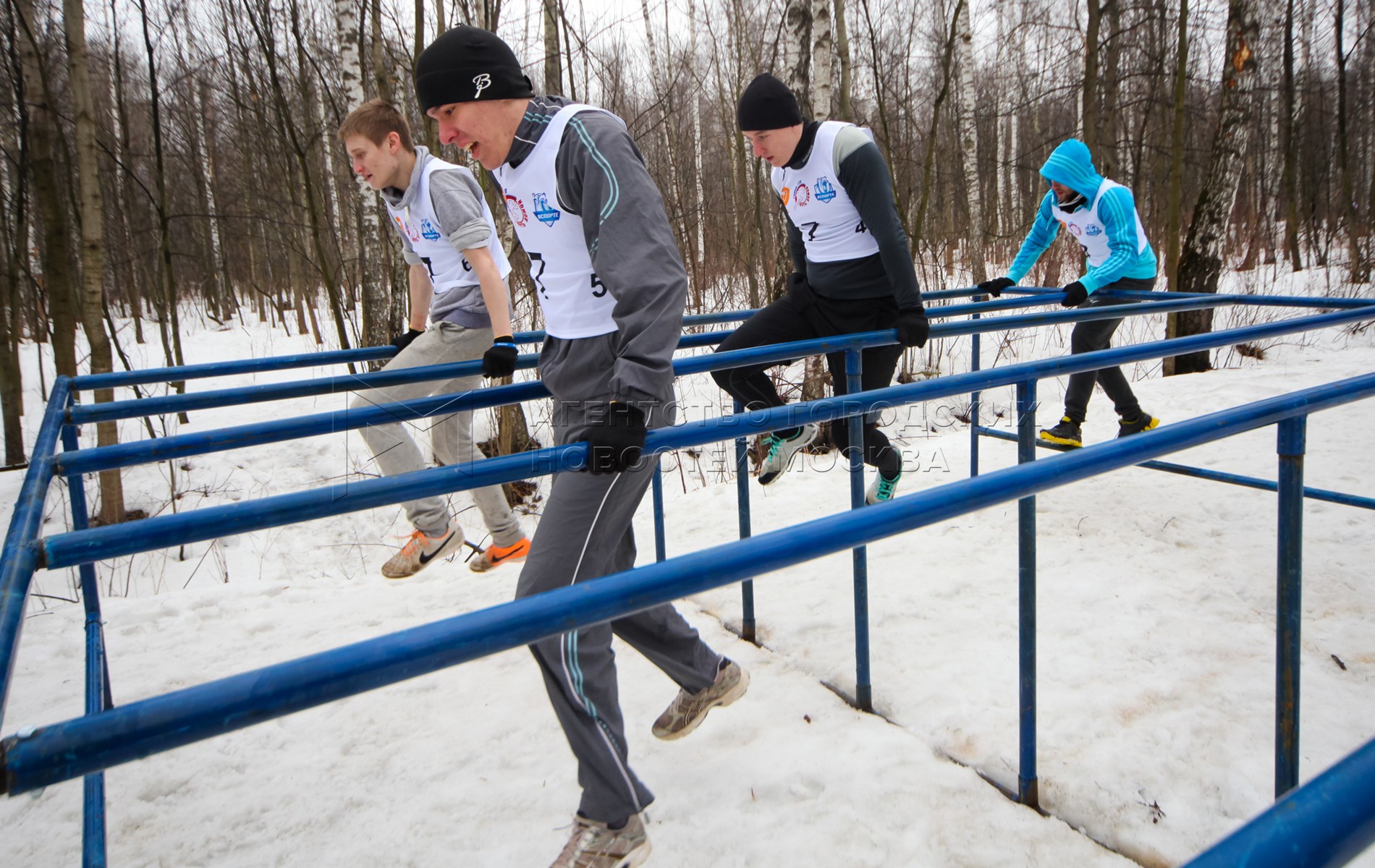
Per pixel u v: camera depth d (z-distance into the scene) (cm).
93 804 165
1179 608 304
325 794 233
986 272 1628
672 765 233
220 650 340
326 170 1448
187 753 255
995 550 370
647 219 163
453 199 270
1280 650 175
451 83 172
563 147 171
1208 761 218
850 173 278
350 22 899
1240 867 46
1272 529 369
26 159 919
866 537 114
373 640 86
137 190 1677
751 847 199
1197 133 1638
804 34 749
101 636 226
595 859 174
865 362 321
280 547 636
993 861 190
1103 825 198
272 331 1936
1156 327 1019
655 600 99
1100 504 416
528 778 234
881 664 279
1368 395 173
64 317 735
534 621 93
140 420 988
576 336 188
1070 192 431
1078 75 1636
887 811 208
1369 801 49
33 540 124
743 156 1424
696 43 1677
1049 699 251
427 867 202
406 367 292
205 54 1411
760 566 106
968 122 1457
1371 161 1884
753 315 381
